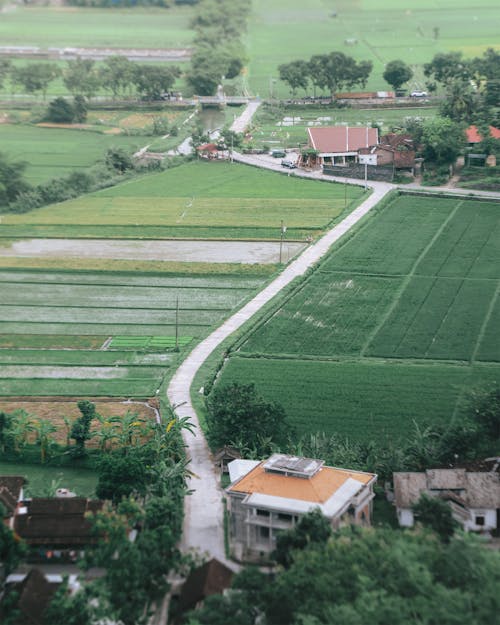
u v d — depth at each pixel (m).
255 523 154.62
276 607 131.50
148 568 143.50
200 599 139.88
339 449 180.25
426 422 196.62
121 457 170.88
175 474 171.75
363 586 125.00
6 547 148.88
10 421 191.50
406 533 139.62
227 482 177.50
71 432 189.62
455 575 129.62
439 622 119.94
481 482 162.25
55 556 155.75
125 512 154.50
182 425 189.25
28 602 139.38
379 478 172.88
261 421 187.12
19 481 170.12
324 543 141.50
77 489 177.25
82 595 136.50
